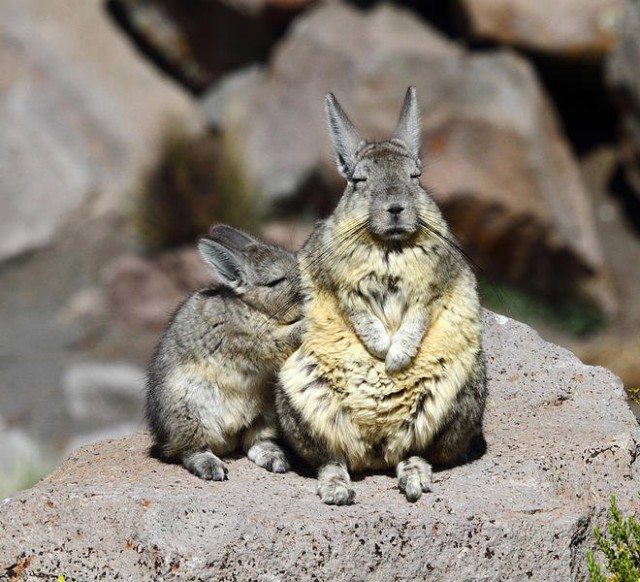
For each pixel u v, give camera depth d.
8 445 26.69
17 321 33.06
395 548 10.35
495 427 12.77
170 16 37.66
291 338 12.19
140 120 37.00
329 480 11.09
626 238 32.69
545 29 32.31
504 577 10.48
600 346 27.84
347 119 12.27
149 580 10.09
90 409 28.80
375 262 11.23
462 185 30.05
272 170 33.09
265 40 36.72
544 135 31.17
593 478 11.77
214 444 12.38
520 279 31.20
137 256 33.19
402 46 31.59
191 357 12.34
